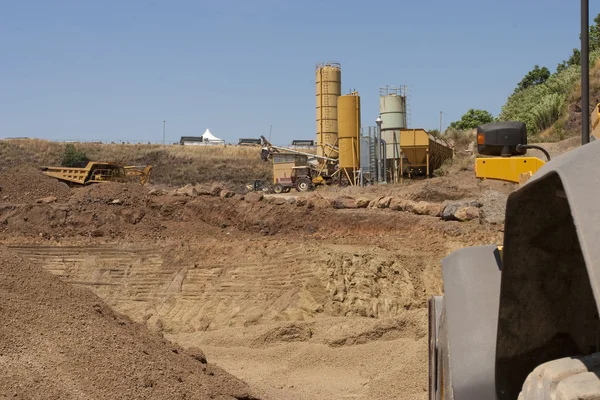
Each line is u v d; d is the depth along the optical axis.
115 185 26.86
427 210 22.61
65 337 6.38
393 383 9.37
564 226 3.15
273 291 17.77
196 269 19.84
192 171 77.62
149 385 6.29
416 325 11.81
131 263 20.84
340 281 17.12
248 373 10.73
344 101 41.31
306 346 11.98
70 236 23.75
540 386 2.78
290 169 43.50
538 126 38.81
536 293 3.38
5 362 5.70
